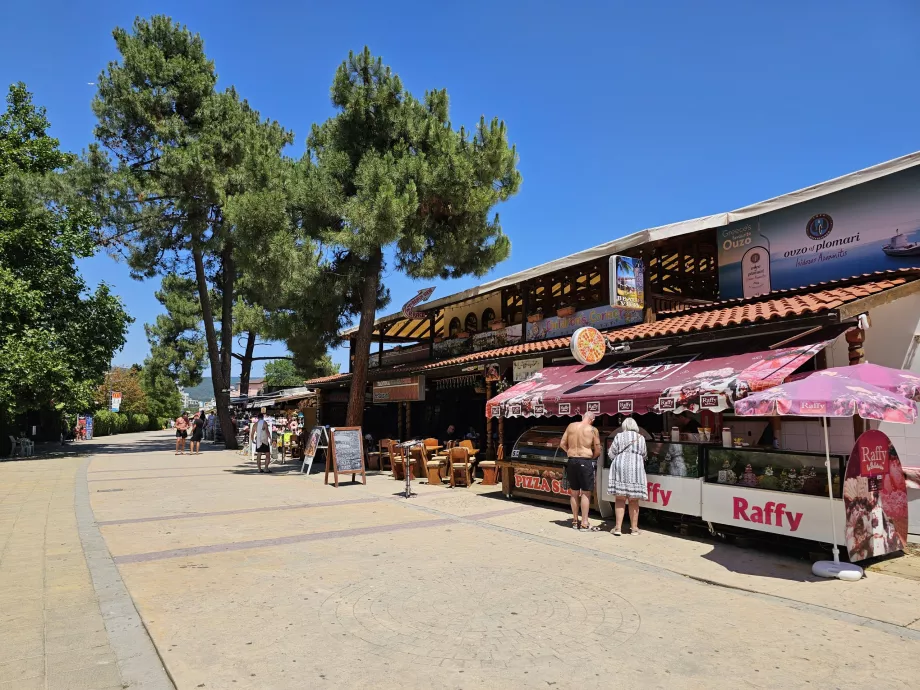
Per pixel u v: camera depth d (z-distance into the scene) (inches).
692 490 304.3
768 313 322.3
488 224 682.8
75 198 913.5
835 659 159.9
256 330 1234.0
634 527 317.4
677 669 153.9
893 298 301.3
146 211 987.3
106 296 960.9
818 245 386.0
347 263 692.1
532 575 239.5
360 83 647.1
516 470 435.2
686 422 382.9
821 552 257.9
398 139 654.5
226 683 146.0
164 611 198.2
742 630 180.9
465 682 146.6
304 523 350.6
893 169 343.9
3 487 523.2
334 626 184.2
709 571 245.6
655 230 432.1
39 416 1285.7
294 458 852.0
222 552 279.1
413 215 611.5
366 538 309.0
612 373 388.8
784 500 264.2
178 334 1702.8
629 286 437.7
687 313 434.3
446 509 398.0
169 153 940.6
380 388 730.2
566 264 510.3
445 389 733.3
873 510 253.8
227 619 190.7
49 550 283.7
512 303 685.3
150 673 152.3
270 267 614.9
